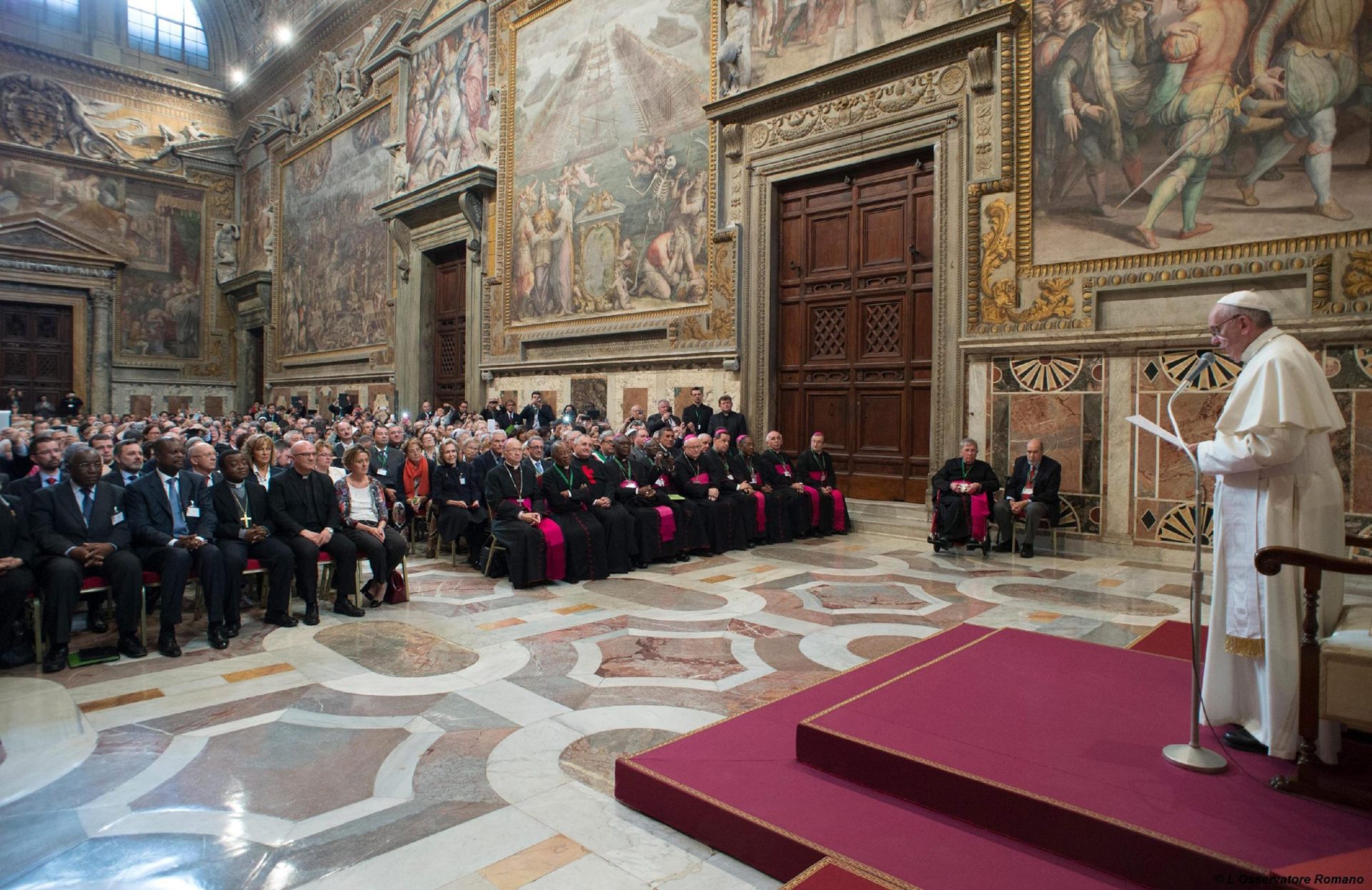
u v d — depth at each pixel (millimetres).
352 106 22578
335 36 23672
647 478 9258
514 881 2885
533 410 14922
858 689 4488
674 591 7457
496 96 17172
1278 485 3207
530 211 16422
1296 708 3084
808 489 10625
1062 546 9156
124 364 26906
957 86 10055
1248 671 3342
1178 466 8375
